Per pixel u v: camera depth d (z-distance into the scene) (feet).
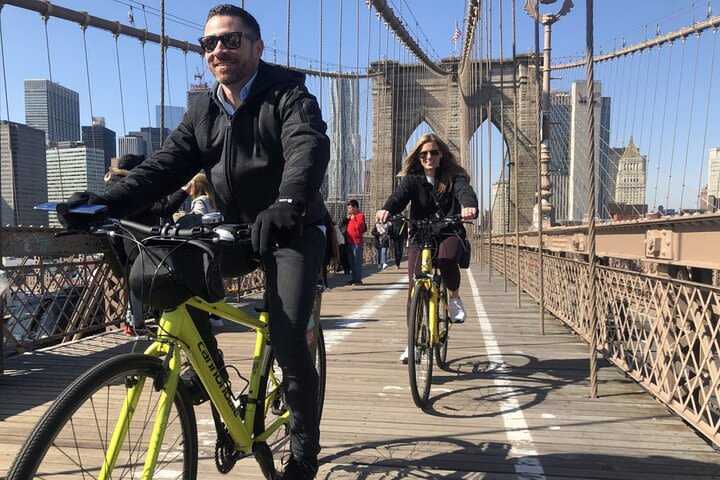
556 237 18.39
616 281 10.61
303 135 4.71
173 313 4.26
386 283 32.32
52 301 13.00
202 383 4.55
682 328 7.74
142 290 4.08
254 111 5.06
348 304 22.13
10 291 11.30
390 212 9.93
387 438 7.52
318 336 6.55
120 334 14.88
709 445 7.28
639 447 7.22
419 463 6.75
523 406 8.88
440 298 10.39
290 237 4.25
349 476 6.40
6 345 11.82
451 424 8.06
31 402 9.12
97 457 3.80
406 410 8.68
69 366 11.43
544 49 34.45
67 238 13.12
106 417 3.86
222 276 4.52
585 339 12.51
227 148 5.12
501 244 38.73
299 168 4.48
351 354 12.62
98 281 14.61
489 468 6.61
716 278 7.75
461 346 13.50
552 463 6.75
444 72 83.10
